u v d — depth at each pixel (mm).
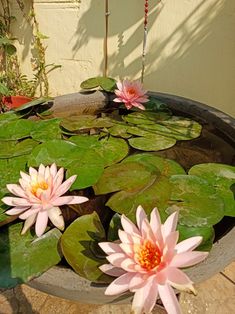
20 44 1170
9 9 1121
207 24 828
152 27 902
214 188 428
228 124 576
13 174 465
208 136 586
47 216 357
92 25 991
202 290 511
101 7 950
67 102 717
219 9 797
